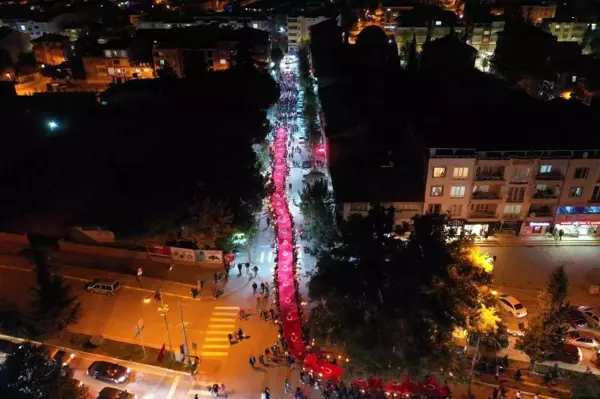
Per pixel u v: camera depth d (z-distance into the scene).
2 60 135.75
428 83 94.38
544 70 121.31
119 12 192.00
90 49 141.25
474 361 44.78
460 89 86.75
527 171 62.34
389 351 39.88
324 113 90.44
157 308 56.28
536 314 45.62
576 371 47.22
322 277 43.03
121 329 53.50
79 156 75.56
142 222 62.16
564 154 61.47
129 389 46.41
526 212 65.25
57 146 79.81
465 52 116.38
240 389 46.25
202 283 59.94
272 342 51.56
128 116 87.44
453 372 42.66
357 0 192.38
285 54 164.25
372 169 68.94
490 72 134.88
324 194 67.19
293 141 97.19
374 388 45.22
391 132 80.25
